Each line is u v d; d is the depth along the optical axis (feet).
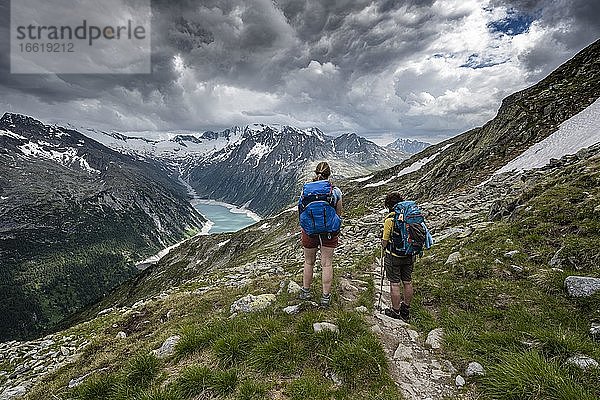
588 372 19.71
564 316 26.61
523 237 41.83
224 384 21.43
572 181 52.60
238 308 33.58
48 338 58.44
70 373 34.19
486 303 31.22
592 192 45.37
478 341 25.25
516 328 26.17
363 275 44.09
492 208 64.18
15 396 36.35
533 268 35.06
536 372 19.51
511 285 32.94
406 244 28.73
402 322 29.25
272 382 21.44
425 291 35.81
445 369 22.74
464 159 202.18
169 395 21.35
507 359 21.50
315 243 28.60
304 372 21.91
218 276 80.23
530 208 48.98
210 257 378.53
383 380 21.02
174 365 25.76
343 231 91.71
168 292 71.92
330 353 22.76
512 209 58.18
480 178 145.38
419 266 44.93
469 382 21.17
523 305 29.37
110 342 40.40
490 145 177.99
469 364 22.52
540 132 157.38
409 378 21.81
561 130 141.69
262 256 126.82
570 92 170.40
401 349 24.77
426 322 29.35
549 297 29.63
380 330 26.91
